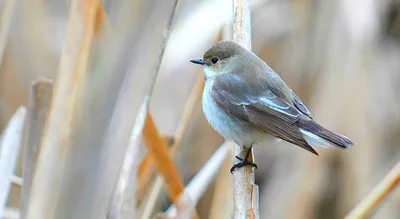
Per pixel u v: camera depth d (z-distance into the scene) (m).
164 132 4.12
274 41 4.17
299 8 4.16
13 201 4.09
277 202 4.13
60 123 3.91
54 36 4.17
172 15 3.95
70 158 3.91
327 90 4.13
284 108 4.04
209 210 4.13
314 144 4.02
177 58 4.11
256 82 4.05
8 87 4.15
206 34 4.11
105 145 3.91
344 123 4.12
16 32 4.14
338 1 4.13
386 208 4.11
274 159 4.16
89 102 3.91
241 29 4.06
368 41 4.12
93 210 3.91
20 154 4.10
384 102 4.14
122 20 3.92
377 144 4.13
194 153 4.14
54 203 3.91
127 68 3.92
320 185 4.12
